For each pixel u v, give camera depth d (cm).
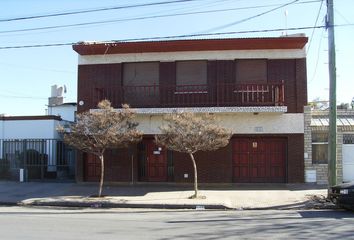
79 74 2375
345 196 1511
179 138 1823
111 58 2356
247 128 2239
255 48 2248
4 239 995
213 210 1661
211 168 2256
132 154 2312
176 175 2278
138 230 1129
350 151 2288
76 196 1961
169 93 2294
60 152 2692
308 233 1084
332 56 1784
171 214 1518
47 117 2861
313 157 2256
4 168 2580
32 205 1830
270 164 2262
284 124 2233
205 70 2295
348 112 2458
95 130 1844
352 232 1097
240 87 2252
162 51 2309
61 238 1008
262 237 1027
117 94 2316
